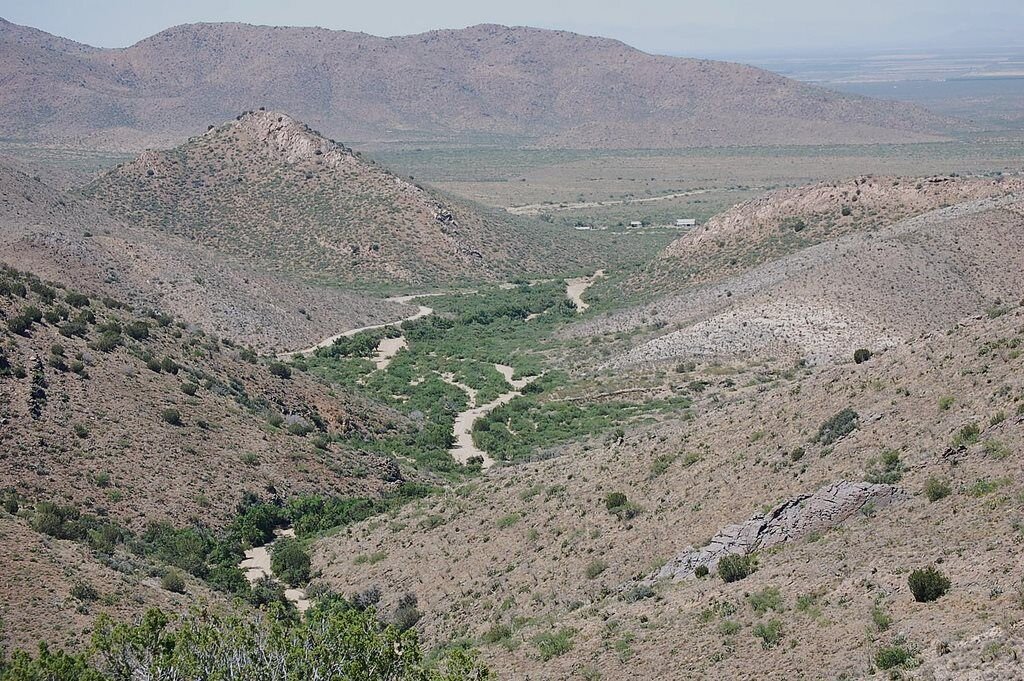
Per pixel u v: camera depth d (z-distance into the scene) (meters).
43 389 76.06
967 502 42.31
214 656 36.78
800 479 52.62
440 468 93.06
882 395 58.16
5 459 67.00
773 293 123.81
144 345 93.31
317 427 96.12
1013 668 29.69
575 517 60.84
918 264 118.88
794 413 61.81
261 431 86.00
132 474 71.56
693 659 38.16
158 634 38.09
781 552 45.28
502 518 64.50
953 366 57.03
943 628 33.12
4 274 94.06
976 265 117.75
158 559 62.09
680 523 54.47
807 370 99.25
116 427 76.00
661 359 121.00
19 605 46.81
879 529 43.25
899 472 48.22
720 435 64.38
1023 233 120.69
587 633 44.22
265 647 37.28
